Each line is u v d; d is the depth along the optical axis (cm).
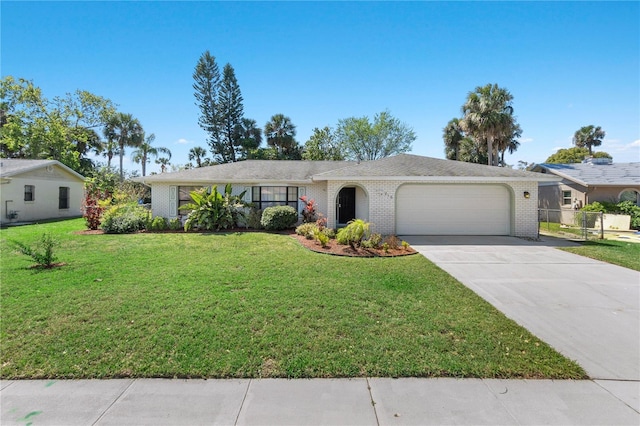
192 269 705
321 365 325
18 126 2733
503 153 3762
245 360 333
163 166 4228
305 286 587
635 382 304
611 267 776
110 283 593
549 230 1595
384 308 484
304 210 1427
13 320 425
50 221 1817
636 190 1834
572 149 4288
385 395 281
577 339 394
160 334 388
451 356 345
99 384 295
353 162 1814
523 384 299
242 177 1487
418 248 1011
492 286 617
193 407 263
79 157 3197
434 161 1450
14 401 270
